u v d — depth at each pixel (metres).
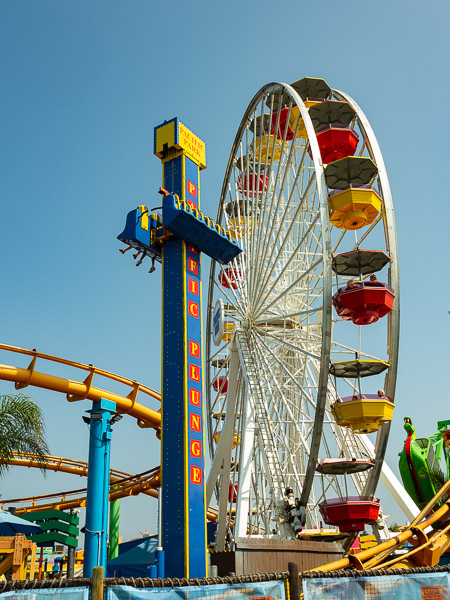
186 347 20.72
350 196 24.22
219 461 30.19
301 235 29.44
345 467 24.00
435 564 15.63
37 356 26.95
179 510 18.72
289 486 26.09
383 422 23.59
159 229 22.80
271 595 8.36
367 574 9.51
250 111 31.11
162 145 23.86
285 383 29.16
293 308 30.14
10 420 15.64
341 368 23.72
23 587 6.81
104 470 21.69
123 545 27.67
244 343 29.27
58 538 35.09
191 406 20.12
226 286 33.34
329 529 24.42
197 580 7.90
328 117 28.00
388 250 24.50
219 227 23.03
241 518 24.80
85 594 7.19
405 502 25.61
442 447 25.62
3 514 19.53
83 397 28.53
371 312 23.55
